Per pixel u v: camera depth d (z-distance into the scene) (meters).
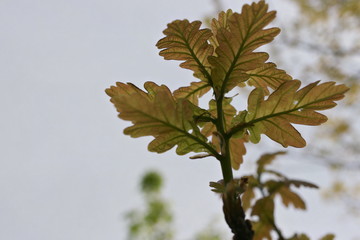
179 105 0.66
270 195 0.78
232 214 0.64
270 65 0.70
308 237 0.75
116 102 0.65
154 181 3.60
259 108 0.68
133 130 0.66
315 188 0.80
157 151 0.67
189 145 0.67
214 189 0.65
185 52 0.69
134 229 3.45
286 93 0.68
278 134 0.69
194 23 0.68
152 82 0.69
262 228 0.77
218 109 0.68
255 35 0.68
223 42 0.68
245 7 0.67
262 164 0.82
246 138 0.73
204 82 0.70
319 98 0.68
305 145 0.68
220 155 0.66
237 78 0.68
